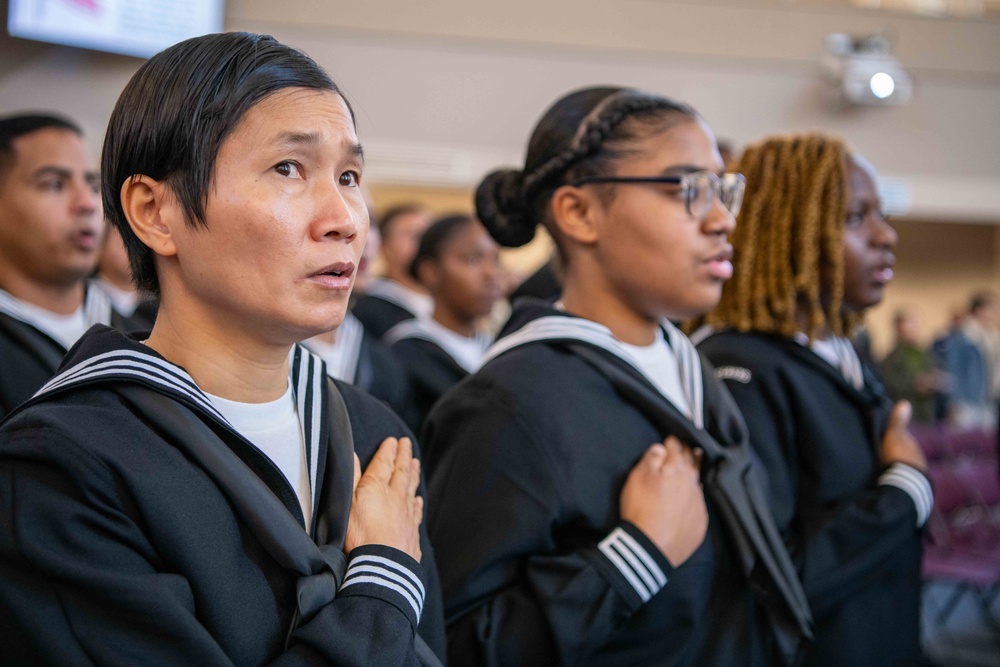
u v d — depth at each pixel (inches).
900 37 288.8
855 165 63.4
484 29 269.3
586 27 273.9
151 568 27.6
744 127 282.7
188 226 29.3
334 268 29.8
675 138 47.7
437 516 45.6
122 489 27.4
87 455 27.0
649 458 45.4
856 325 68.4
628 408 47.4
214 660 26.7
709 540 47.0
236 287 29.1
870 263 63.5
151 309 39.4
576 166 49.2
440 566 44.2
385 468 34.9
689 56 279.1
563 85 273.7
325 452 32.6
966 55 290.7
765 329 61.5
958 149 291.7
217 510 28.7
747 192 63.3
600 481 44.9
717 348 61.3
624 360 48.2
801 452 57.2
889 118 288.2
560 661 40.3
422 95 267.4
